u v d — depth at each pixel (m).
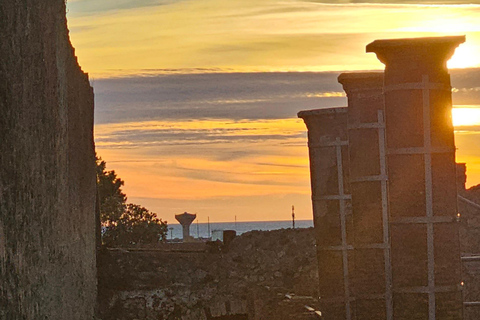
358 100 21.58
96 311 30.56
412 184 18.39
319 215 24.44
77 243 27.39
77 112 28.53
